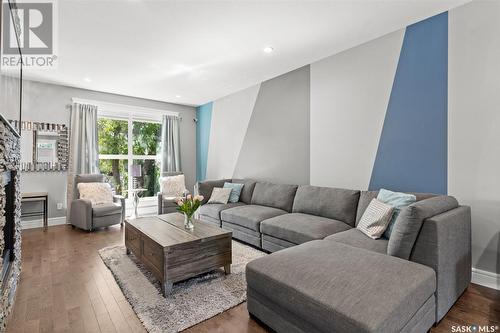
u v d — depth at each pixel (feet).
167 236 7.89
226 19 8.45
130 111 17.87
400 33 9.13
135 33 9.27
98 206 13.75
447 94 8.13
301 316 4.69
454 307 6.38
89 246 11.21
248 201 14.21
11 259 6.72
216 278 8.07
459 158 7.91
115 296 7.11
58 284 7.78
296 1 7.55
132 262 9.34
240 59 11.62
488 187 7.42
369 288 4.51
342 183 10.96
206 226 9.19
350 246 6.53
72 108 15.49
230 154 17.46
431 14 8.29
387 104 9.50
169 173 18.44
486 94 7.43
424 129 8.62
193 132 20.85
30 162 14.33
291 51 10.85
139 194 18.62
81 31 9.08
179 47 10.40
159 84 15.16
